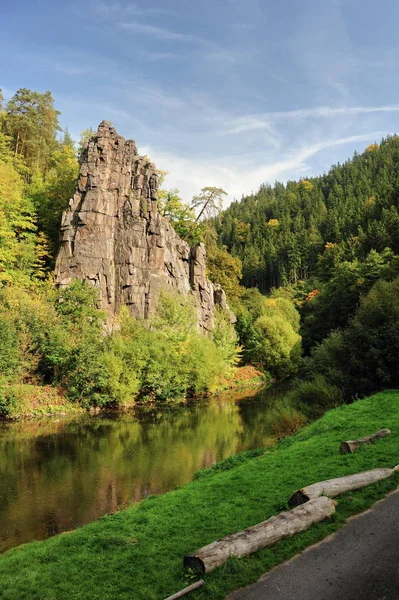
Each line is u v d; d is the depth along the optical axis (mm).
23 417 32781
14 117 66062
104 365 37312
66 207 55344
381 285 32531
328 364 30359
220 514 11414
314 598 6926
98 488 19156
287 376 61594
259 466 15633
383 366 26281
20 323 35781
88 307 42500
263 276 132250
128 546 10234
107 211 48719
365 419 19734
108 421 32906
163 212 65438
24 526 15516
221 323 56844
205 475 17969
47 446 25922
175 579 8148
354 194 153125
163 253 50969
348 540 8641
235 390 50156
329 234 125125
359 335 28141
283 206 174875
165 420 33656
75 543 10914
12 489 19078
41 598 8102
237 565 7855
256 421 33250
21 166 60344
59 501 17750
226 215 185625
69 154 67000
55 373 37312
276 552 8375
